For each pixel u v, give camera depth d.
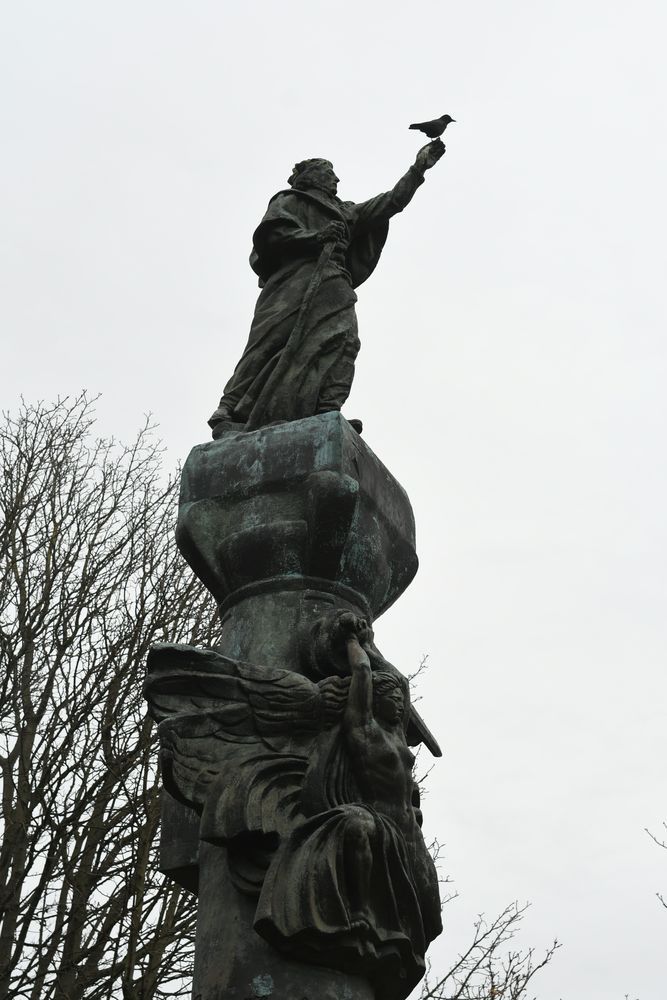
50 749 16.08
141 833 14.02
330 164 9.70
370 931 6.53
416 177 9.45
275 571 7.77
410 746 7.82
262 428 8.16
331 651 7.41
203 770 6.96
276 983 6.45
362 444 8.16
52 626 16.77
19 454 18.69
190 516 8.02
